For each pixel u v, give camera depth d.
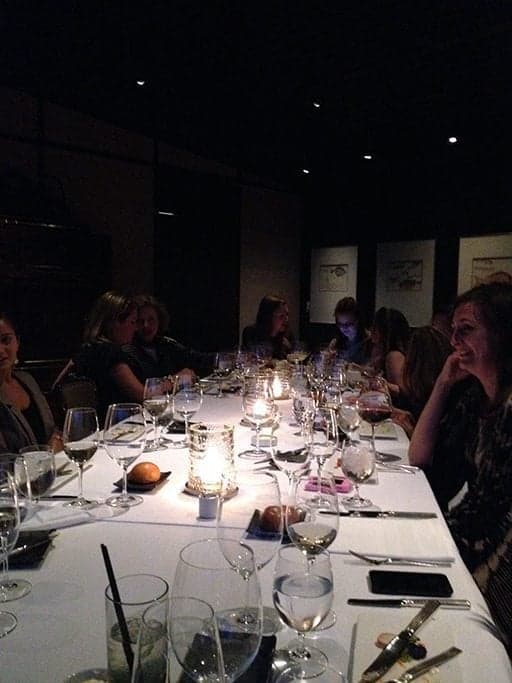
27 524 1.30
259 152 7.24
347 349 5.01
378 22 3.80
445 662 0.81
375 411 2.05
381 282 7.16
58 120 5.98
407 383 2.88
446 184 6.39
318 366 3.52
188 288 7.20
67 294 5.66
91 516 1.36
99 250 5.91
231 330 7.70
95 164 6.28
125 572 1.08
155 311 3.91
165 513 1.39
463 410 2.00
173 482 1.63
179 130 6.76
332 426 1.96
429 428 2.03
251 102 5.66
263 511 1.09
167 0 3.96
